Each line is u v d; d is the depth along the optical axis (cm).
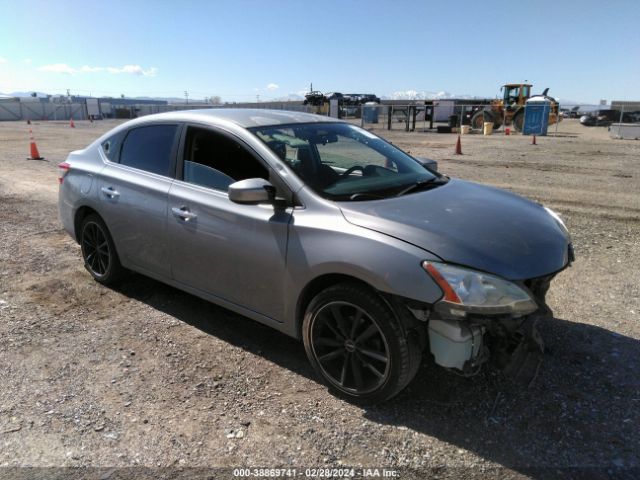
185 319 412
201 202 358
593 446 263
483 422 283
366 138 422
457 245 268
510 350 281
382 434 274
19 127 3681
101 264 472
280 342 376
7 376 328
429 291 256
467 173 1211
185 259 378
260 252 323
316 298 300
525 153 1691
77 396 307
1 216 759
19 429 277
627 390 311
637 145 1983
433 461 254
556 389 313
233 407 298
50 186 1026
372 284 271
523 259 274
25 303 440
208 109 416
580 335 380
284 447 265
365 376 295
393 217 289
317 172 333
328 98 4256
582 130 3328
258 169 337
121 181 425
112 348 365
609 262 541
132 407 297
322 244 291
